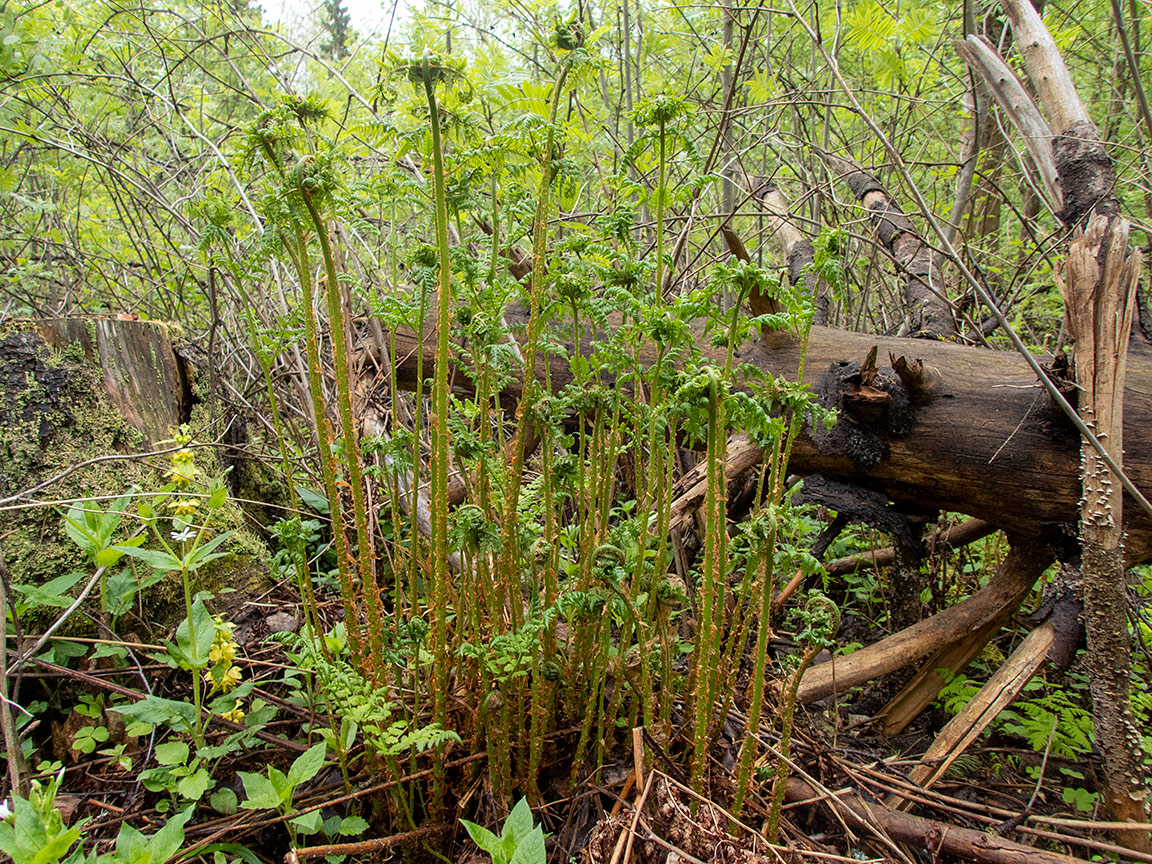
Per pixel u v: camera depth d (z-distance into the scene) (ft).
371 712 4.70
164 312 13.14
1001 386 7.66
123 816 5.50
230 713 5.80
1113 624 6.27
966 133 13.20
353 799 5.41
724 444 4.65
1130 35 11.95
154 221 11.85
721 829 5.05
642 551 5.16
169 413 8.44
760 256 12.51
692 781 5.10
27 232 13.05
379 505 8.93
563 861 5.19
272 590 7.91
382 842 4.99
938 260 11.75
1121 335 6.20
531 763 5.42
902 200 14.53
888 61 9.84
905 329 11.28
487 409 5.63
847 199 14.30
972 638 8.00
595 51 4.89
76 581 6.05
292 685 6.81
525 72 9.04
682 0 14.60
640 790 5.17
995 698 7.13
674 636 5.92
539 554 5.15
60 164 14.05
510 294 5.34
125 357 7.97
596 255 6.91
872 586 9.89
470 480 5.86
